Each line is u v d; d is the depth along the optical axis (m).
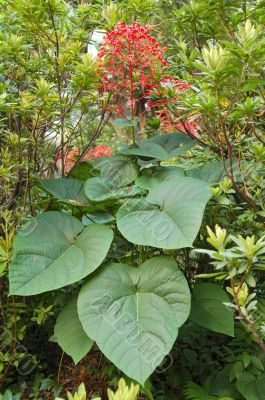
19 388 1.33
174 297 1.12
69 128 1.62
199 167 1.50
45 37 1.61
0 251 1.21
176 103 1.50
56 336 1.21
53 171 1.74
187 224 1.13
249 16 1.51
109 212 1.43
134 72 1.40
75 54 1.50
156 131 1.70
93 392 1.31
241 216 1.29
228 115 1.23
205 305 1.23
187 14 1.57
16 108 1.40
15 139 1.44
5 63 1.48
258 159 1.30
